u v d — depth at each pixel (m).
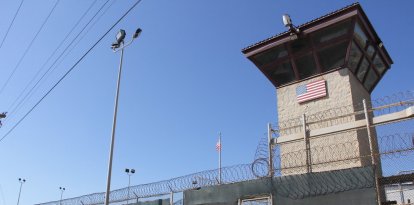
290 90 18.77
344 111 16.45
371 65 19.09
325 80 17.64
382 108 12.73
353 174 11.77
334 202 11.88
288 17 17.70
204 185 15.35
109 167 15.79
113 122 16.61
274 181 13.48
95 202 20.39
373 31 18.11
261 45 18.95
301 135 14.50
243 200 14.02
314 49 17.77
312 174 12.69
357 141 14.82
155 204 16.66
